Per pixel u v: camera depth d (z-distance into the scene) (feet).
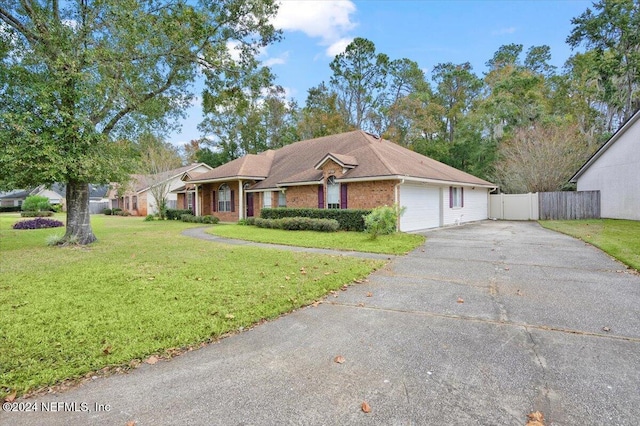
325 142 73.87
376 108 132.46
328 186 55.47
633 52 98.02
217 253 31.60
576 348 11.94
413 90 133.18
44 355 11.54
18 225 62.28
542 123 93.81
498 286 19.98
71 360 11.25
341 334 13.42
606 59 100.83
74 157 32.86
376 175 48.01
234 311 15.60
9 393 9.48
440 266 25.59
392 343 12.53
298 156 73.72
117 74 35.12
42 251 33.81
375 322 14.64
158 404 9.00
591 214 67.77
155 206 108.37
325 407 8.77
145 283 20.49
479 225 62.54
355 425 8.05
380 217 39.24
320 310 16.22
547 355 11.46
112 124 38.37
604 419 8.21
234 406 8.87
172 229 60.29
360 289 19.75
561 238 40.65
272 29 41.34
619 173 61.36
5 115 28.73
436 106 121.29
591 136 95.55
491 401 8.96
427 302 17.24
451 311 15.88
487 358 11.30
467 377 10.14
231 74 41.98
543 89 115.85
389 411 8.57
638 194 56.54
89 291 18.93
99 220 89.71
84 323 14.24
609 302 16.75
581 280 20.97
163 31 35.29
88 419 8.42
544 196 72.74
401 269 24.72
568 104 108.06
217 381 10.09
